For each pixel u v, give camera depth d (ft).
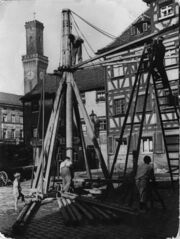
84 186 47.24
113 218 27.09
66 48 45.85
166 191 42.80
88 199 35.55
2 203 40.19
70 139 45.19
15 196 35.68
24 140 120.16
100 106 103.71
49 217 30.32
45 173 43.09
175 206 32.30
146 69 37.96
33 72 129.08
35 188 42.98
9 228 27.14
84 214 29.58
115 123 84.89
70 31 46.24
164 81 40.22
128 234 23.56
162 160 73.67
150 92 76.28
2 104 160.35
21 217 29.43
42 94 43.04
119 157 82.89
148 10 84.89
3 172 65.51
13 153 71.05
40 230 25.82
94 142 44.34
